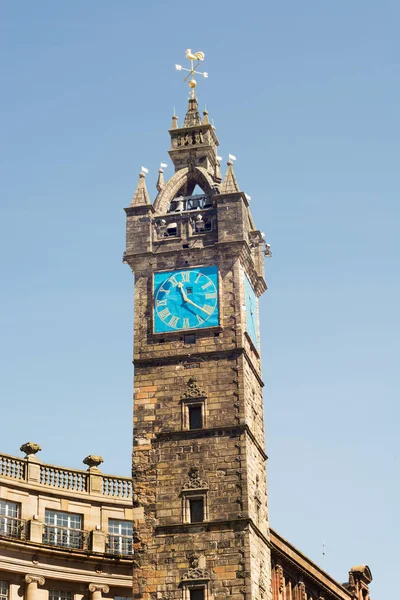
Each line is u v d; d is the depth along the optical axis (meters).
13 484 91.44
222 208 93.44
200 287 91.75
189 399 88.56
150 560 84.56
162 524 85.38
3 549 88.81
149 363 90.44
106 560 94.06
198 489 85.62
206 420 87.69
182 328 90.81
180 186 97.88
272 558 94.06
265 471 92.25
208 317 90.69
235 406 87.69
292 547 98.75
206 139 99.81
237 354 89.19
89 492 96.00
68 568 92.50
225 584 82.75
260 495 89.06
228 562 83.25
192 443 87.25
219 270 91.94
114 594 94.56
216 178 100.06
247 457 86.31
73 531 94.06
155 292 92.56
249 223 98.56
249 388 90.19
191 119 101.38
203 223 94.12
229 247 92.12
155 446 87.81
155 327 91.44
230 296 90.94
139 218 94.94
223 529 84.19
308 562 104.19
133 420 89.00
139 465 87.56
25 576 89.81
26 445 94.06
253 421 90.19
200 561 83.62
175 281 92.44
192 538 84.44
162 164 98.62
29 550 90.19
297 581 101.56
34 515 92.06
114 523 96.62
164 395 89.25
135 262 93.81
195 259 92.75
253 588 82.94
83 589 93.25
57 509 93.81
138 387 90.00
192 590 83.31
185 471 86.50
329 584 111.00
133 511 86.25
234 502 84.81
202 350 89.88
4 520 90.19
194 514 85.50
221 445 86.75
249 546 83.44
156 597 83.44
